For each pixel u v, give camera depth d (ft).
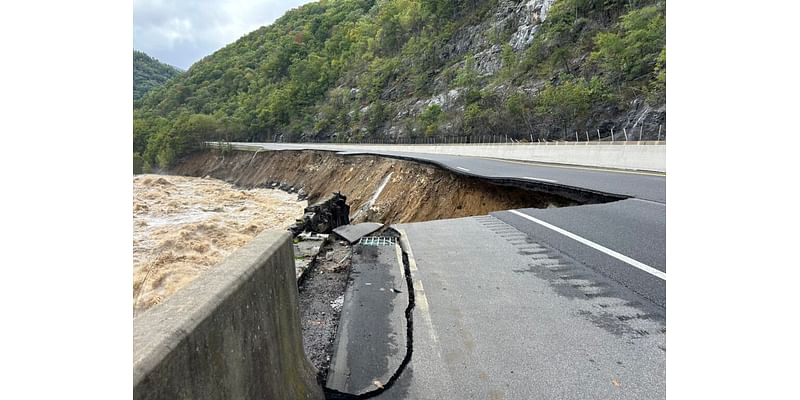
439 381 8.82
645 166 50.72
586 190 33.45
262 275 5.82
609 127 110.63
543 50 161.48
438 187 67.26
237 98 408.46
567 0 162.20
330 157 152.05
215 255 45.09
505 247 18.85
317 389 7.81
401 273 15.89
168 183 155.63
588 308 12.05
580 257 16.71
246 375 4.90
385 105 241.55
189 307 4.11
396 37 294.87
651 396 8.02
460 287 14.07
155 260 40.65
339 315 12.30
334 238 22.68
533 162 77.15
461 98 185.06
